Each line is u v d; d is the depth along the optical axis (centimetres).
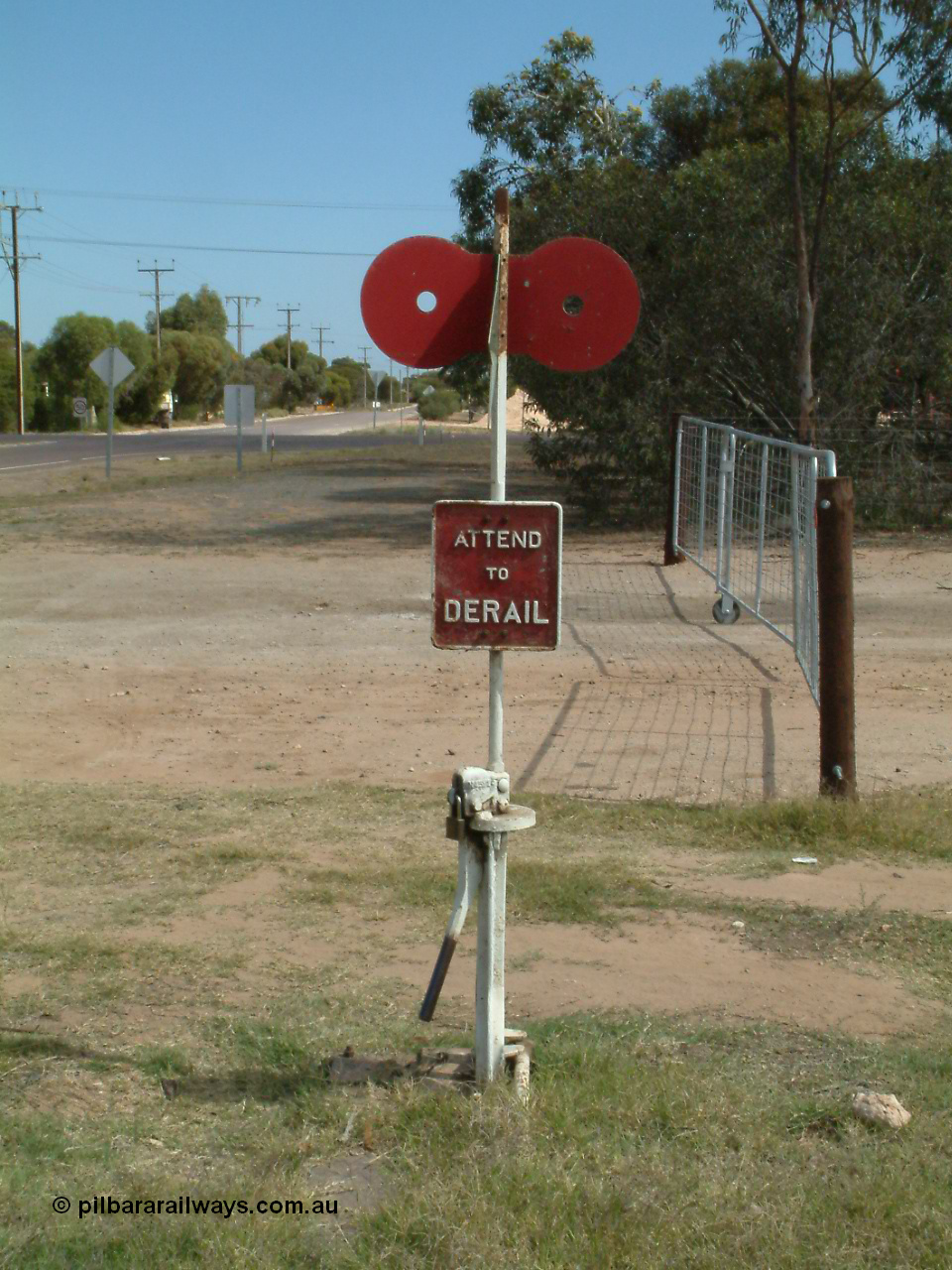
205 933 561
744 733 923
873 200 2231
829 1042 458
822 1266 316
